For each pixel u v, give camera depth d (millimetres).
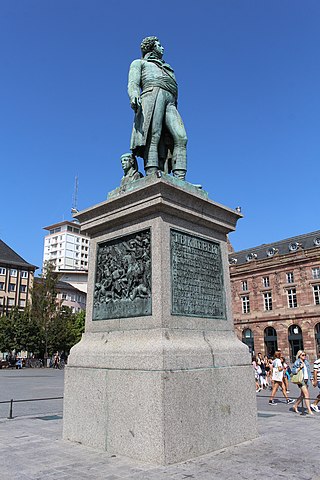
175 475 4000
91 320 6164
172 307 5309
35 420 7957
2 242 70250
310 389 17547
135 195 5766
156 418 4512
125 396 4906
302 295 47719
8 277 66750
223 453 4832
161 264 5352
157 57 7160
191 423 4734
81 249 129500
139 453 4590
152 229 5598
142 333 5230
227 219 6551
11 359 48625
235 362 5660
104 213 6301
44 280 51344
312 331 45969
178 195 5699
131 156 6883
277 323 49469
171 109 6816
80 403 5496
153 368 4738
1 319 49812
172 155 6961
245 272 54000
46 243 130000
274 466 4320
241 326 53094
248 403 5648
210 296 5980
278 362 12859
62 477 4004
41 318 49531
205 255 6117
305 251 48531
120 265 5988
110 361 5262
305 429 6422
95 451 4984
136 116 6797
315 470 4184
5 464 4488
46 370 41500
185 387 4785
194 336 5430
